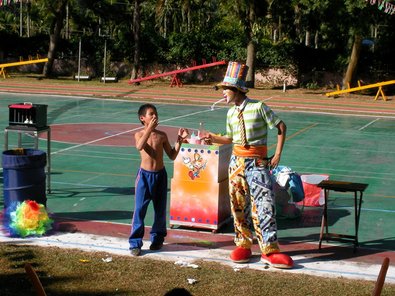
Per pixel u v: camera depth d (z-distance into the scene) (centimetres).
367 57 3628
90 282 648
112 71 4234
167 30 5053
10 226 807
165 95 3209
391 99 3278
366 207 1026
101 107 2619
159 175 742
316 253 771
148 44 4119
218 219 841
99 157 1433
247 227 725
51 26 4122
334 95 3375
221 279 662
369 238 847
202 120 2234
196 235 830
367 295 624
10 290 622
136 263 707
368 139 1867
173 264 708
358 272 701
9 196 829
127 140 1705
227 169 865
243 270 695
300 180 948
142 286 639
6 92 3116
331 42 3859
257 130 713
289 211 931
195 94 3312
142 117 743
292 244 809
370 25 3281
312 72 3809
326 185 780
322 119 2398
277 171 959
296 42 3950
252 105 712
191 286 641
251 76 3659
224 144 816
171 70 4122
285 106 2791
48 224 823
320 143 1756
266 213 712
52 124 2022
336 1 3173
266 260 718
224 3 3512
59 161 1371
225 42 4025
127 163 1366
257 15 3491
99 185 1138
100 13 4197
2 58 4391
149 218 920
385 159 1523
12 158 821
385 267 368
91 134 1805
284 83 3547
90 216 916
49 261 707
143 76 4150
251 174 712
